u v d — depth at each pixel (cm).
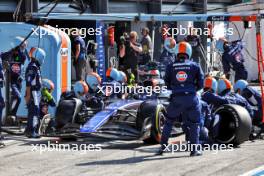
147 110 3931
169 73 3619
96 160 3497
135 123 4038
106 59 6769
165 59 6222
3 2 6631
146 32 6488
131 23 7906
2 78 4112
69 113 4153
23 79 4991
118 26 7769
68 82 5234
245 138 3869
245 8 4909
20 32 5000
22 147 3962
